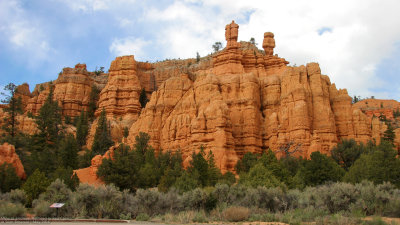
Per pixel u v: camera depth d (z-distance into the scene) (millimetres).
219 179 61156
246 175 56531
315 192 40438
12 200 42094
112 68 121250
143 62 137500
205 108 85625
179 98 95750
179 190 49031
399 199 33969
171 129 88000
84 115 114125
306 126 78812
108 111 112562
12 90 110250
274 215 35688
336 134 83875
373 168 50438
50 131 93625
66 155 75250
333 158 72875
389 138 81562
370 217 33375
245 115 86062
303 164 63406
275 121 83562
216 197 42844
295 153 75750
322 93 84562
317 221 31328
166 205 40281
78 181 55406
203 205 41562
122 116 112125
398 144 87250
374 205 34875
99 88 135750
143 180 59688
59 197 38969
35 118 104812
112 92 114875
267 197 41312
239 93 89938
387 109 141750
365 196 35906
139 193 40719
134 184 58594
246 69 100812
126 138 96000
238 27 101938
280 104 87875
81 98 126000
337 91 89812
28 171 63906
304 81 85938
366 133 83312
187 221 33781
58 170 59750
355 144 75438
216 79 91438
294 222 31734
